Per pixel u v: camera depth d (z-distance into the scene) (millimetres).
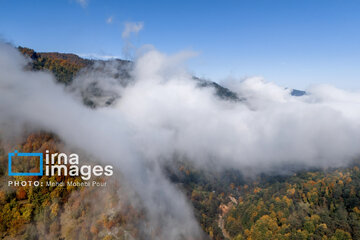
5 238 59656
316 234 96375
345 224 97625
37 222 64875
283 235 101312
